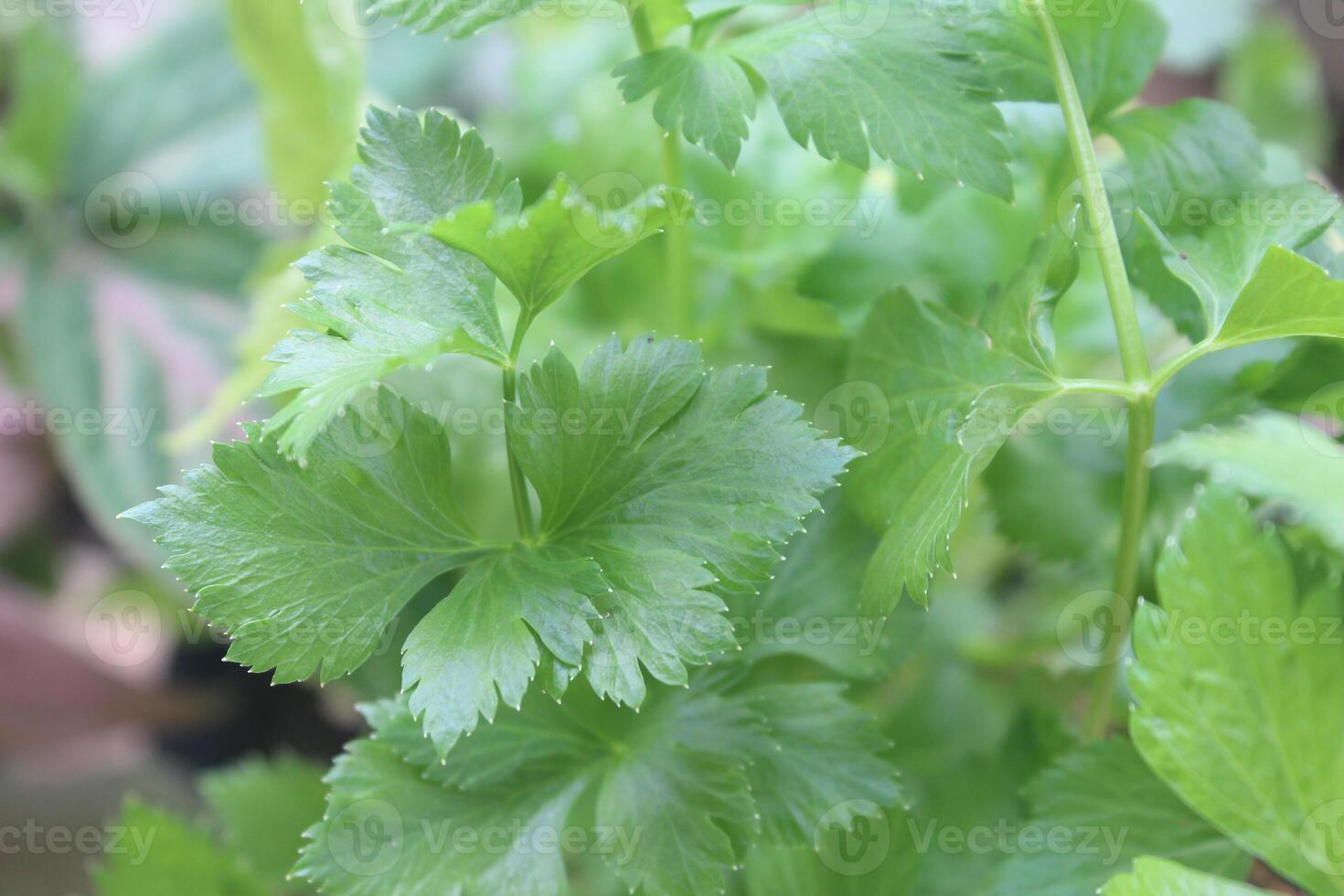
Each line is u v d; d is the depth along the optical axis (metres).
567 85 0.49
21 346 0.58
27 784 0.56
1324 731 0.35
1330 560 0.38
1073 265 0.36
